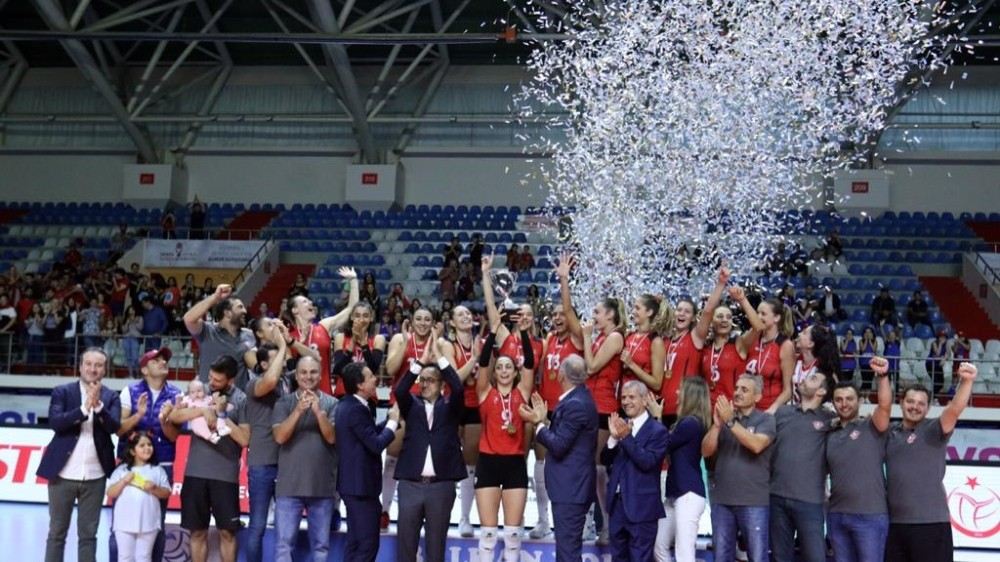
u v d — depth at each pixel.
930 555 7.01
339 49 20.98
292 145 25.67
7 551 8.94
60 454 7.73
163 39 20.11
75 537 9.45
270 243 23.25
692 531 7.43
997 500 9.11
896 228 22.92
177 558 8.62
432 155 25.31
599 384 8.09
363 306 8.39
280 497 7.71
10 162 26.14
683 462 7.50
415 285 21.92
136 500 7.75
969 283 21.53
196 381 7.89
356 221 24.56
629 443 7.34
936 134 23.62
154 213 25.00
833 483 7.33
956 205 23.52
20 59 25.64
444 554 7.71
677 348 8.18
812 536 7.31
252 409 7.95
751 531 7.35
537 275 21.22
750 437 7.23
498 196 24.97
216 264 22.97
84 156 26.00
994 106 23.34
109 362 17.91
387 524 8.47
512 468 7.78
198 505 7.81
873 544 7.14
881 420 7.16
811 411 7.47
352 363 7.66
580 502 7.40
